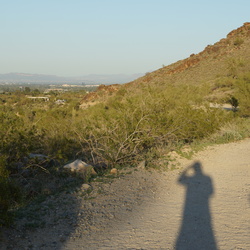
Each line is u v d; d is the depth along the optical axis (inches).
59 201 243.9
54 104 1596.9
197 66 2583.7
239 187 276.1
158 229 192.5
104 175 323.0
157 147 413.1
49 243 176.2
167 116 425.4
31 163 317.1
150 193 267.3
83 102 2014.0
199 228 191.5
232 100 809.5
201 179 307.3
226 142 478.0
